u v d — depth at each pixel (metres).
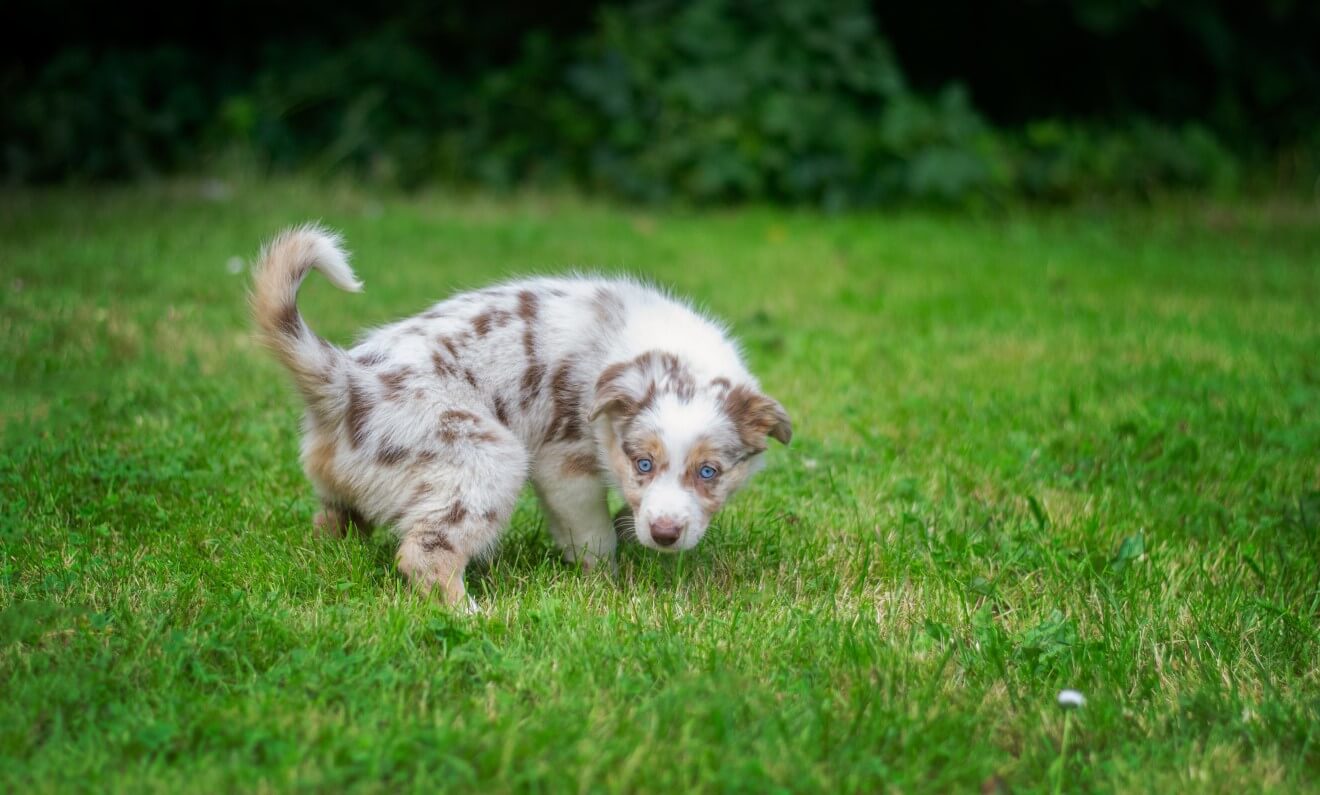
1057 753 4.12
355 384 5.18
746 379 5.55
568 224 14.10
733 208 15.68
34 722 3.95
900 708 4.28
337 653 4.43
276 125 15.80
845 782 3.82
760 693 4.31
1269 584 5.65
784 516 6.25
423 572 5.10
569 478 5.51
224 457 6.70
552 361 5.48
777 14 15.91
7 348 8.09
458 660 4.47
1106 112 18.33
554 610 4.96
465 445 5.15
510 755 3.83
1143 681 4.63
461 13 16.80
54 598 4.84
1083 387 8.51
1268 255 13.68
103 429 6.94
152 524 5.80
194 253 11.36
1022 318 10.49
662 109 15.79
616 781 3.74
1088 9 16.55
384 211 14.30
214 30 17.17
